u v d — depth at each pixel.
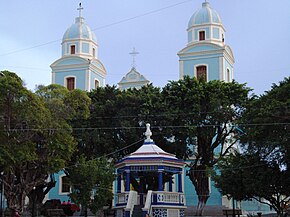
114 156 40.66
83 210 41.78
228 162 32.38
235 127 36.66
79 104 36.31
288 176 29.28
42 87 35.03
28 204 42.06
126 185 31.28
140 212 30.38
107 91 43.47
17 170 33.88
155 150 31.92
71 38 58.12
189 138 39.69
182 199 31.73
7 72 30.33
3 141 29.59
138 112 40.59
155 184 34.12
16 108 29.61
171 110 39.31
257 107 31.58
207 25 53.00
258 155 30.19
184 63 52.22
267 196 30.77
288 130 28.66
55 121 31.77
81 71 56.53
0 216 35.28
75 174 33.84
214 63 51.22
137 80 54.09
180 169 32.28
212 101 38.62
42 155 32.47
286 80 32.19
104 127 40.69
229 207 45.03
